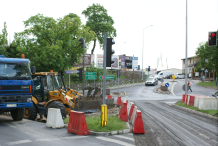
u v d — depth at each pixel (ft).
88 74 80.84
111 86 135.85
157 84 154.51
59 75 42.04
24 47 72.84
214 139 24.18
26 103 32.24
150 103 63.98
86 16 157.48
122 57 176.55
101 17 156.04
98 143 21.68
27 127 29.55
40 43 74.59
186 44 65.21
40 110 37.86
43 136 24.27
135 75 181.06
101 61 138.00
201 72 203.21
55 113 29.30
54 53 71.77
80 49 83.71
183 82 168.25
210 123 33.58
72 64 87.30
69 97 39.34
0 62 30.99
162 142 22.58
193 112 46.32
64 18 79.77
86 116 37.42
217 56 108.88
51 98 39.29
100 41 152.35
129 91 111.04
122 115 33.63
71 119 26.73
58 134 25.49
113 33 157.99
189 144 22.07
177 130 28.43
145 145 21.36
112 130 26.25
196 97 50.14
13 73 31.71
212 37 37.01
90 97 43.47
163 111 47.16
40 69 75.51
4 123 32.78
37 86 39.68
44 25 75.05
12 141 21.84
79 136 24.57
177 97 86.22
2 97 30.37
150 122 33.88
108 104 51.19
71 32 80.53
